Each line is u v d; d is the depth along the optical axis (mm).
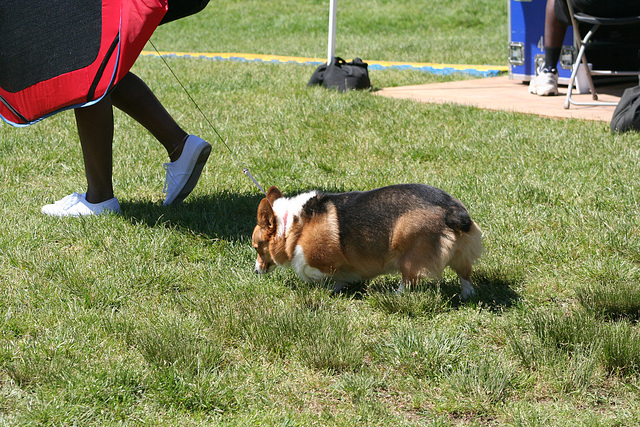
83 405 3410
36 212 6312
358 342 4047
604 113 9797
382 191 4684
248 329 4180
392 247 4551
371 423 3322
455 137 8672
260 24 29297
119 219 6039
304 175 7445
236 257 5383
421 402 3498
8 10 5547
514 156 7793
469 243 4504
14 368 3684
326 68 12656
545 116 9750
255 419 3330
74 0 5379
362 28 27906
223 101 11359
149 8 5168
